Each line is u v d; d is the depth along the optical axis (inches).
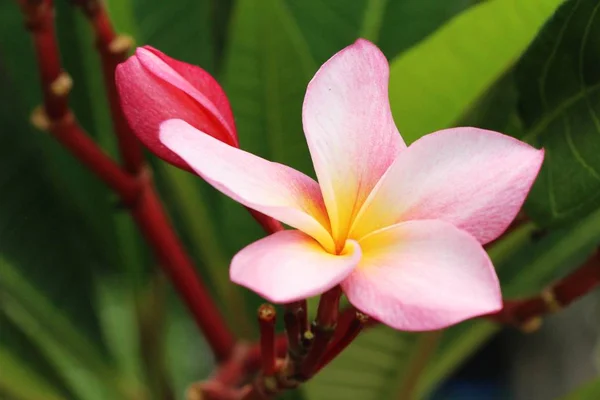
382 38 17.1
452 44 14.2
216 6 19.7
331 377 17.9
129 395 22.1
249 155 11.2
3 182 19.9
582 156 13.6
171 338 27.1
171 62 11.9
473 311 10.3
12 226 19.9
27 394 19.9
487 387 35.7
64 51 18.3
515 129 15.0
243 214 16.9
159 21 17.6
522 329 15.0
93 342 21.2
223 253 19.0
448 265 10.7
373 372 17.9
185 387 26.7
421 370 17.9
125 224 20.2
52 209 20.6
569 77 13.6
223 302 20.1
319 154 11.4
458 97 14.4
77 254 21.0
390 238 11.1
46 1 14.9
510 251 16.6
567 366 34.0
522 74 14.0
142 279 20.8
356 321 11.9
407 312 10.5
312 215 11.4
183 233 21.1
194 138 10.9
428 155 11.5
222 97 12.2
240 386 17.3
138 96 11.7
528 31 13.9
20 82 18.2
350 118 11.6
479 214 11.3
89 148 15.9
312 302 13.8
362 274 10.9
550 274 18.4
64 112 15.5
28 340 20.6
